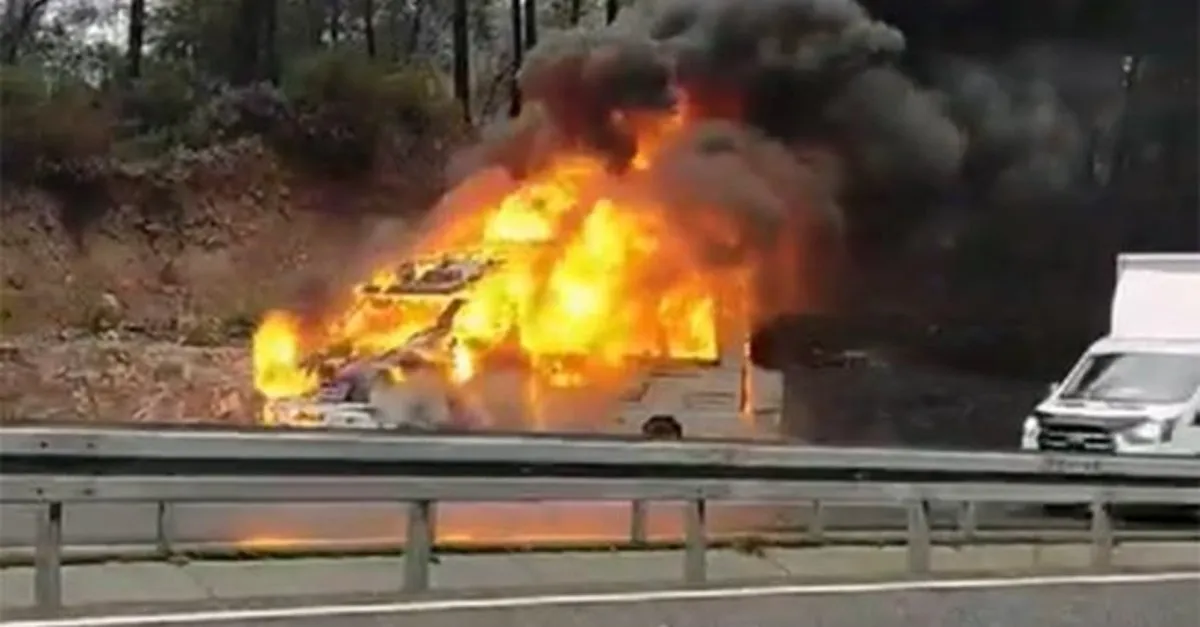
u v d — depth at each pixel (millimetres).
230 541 10172
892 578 10594
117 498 8031
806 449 10406
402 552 10039
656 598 9258
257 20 38031
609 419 20500
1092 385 18328
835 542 11961
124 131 34094
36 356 28047
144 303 30703
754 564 11086
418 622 8156
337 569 9562
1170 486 12625
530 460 9312
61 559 8680
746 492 10172
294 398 21047
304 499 8555
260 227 33344
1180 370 18031
